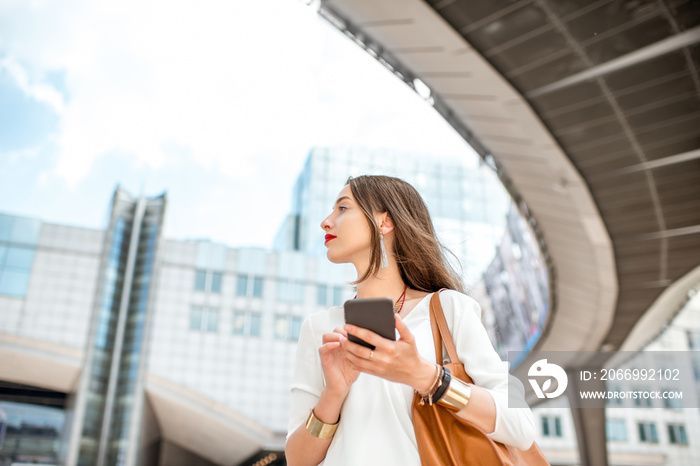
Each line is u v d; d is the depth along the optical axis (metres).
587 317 22.55
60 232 34.94
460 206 47.06
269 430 34.34
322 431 1.09
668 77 10.62
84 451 30.23
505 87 11.27
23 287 33.34
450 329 1.14
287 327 36.78
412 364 0.92
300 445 1.12
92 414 31.19
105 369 32.62
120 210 36.16
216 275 36.84
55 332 32.81
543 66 10.59
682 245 16.64
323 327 1.27
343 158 49.16
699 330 32.66
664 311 21.64
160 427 37.09
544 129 12.36
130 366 32.78
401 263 1.29
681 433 34.62
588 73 10.66
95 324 32.84
